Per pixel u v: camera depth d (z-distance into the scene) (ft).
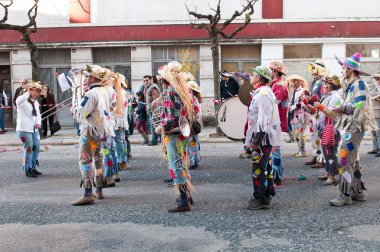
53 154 44.29
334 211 22.03
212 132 59.67
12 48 68.85
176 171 22.26
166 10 68.08
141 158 39.78
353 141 22.50
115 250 17.52
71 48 68.90
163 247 17.71
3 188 29.07
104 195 26.37
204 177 31.01
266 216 21.44
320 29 67.00
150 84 47.47
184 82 21.95
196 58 68.44
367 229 19.30
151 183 29.43
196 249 17.42
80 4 68.18
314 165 33.35
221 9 67.62
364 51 67.36
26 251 17.62
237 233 19.11
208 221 20.83
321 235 18.69
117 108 25.71
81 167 24.30
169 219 21.29
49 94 57.72
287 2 67.10
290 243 17.83
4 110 67.92
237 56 68.49
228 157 39.70
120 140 33.73
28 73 69.10
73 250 17.63
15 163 39.09
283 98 29.01
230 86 51.26
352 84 22.49
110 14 68.69
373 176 30.09
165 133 22.11
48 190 28.25
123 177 31.48
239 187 27.78
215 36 56.08
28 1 69.21
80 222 21.16
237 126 36.47
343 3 66.90
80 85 28.81
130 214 22.25
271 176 22.67
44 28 68.85
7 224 21.12
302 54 67.77
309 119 34.27
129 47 69.10
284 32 66.95
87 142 24.06
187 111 21.97
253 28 67.15
